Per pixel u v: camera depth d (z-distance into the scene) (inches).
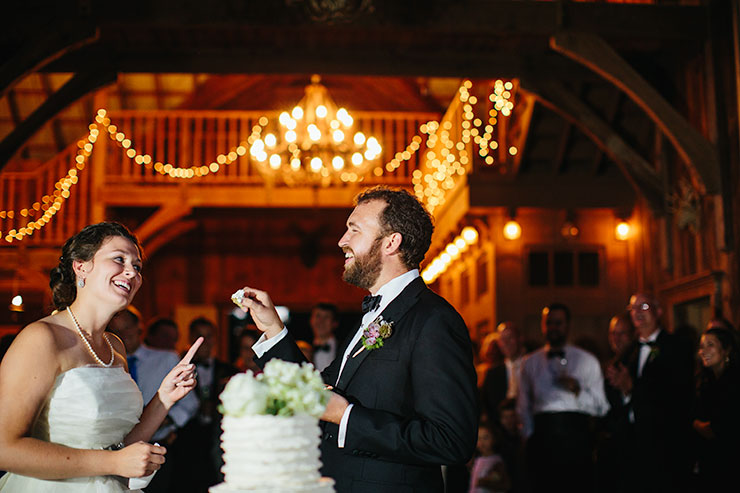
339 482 100.2
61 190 471.2
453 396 96.0
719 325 219.0
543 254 394.3
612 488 244.2
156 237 519.2
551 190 379.2
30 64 273.1
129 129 494.6
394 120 553.6
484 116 445.1
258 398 72.2
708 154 290.2
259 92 552.4
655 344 213.9
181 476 239.9
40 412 97.7
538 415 258.8
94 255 104.1
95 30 276.7
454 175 430.3
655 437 206.1
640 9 296.2
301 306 567.8
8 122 508.4
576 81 336.2
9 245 460.4
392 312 105.5
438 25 285.4
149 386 211.9
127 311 209.5
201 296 560.7
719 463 193.6
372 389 101.7
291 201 489.4
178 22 279.4
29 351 95.4
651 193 343.9
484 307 413.7
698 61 307.0
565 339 262.7
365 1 281.9
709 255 301.6
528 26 289.9
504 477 263.7
